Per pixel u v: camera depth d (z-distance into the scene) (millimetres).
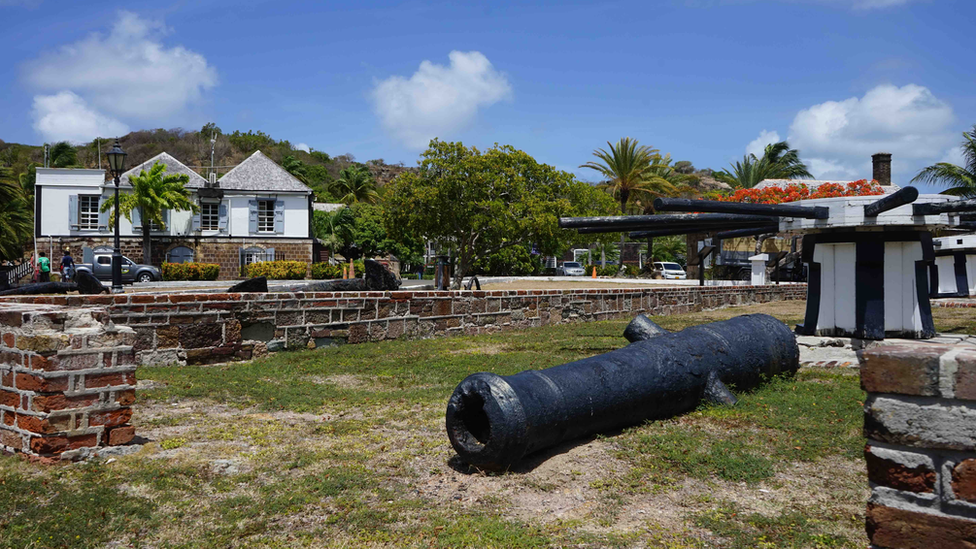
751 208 7930
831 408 5660
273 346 9180
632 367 5152
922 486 2004
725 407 5746
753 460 4281
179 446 4648
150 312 7906
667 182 47406
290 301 9383
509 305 13117
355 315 10352
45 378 4125
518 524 3377
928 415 1993
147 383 6762
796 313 17156
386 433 5113
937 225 7941
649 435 4996
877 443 2090
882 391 2076
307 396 6379
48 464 4137
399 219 30047
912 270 8156
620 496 3793
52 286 12461
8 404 4336
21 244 48594
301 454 4508
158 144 103812
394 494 3814
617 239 46594
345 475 4066
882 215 7965
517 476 4141
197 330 8250
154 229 39281
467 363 8430
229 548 3105
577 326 13828
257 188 40719
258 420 5473
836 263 8672
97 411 4348
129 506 3523
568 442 4855
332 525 3367
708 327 6520
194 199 40000
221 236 40094
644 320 6859
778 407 5801
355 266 40812
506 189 29984
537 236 30250
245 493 3805
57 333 4207
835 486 3885
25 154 98500
